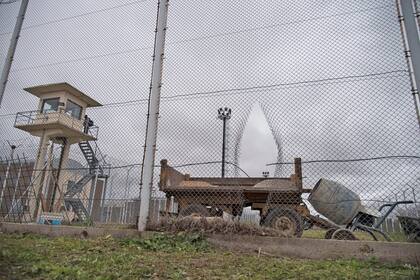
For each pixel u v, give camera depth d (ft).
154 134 20.13
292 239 16.21
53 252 14.19
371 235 20.13
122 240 17.69
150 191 19.40
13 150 29.81
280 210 24.85
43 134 52.95
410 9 16.56
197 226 18.28
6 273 10.16
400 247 14.56
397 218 18.33
